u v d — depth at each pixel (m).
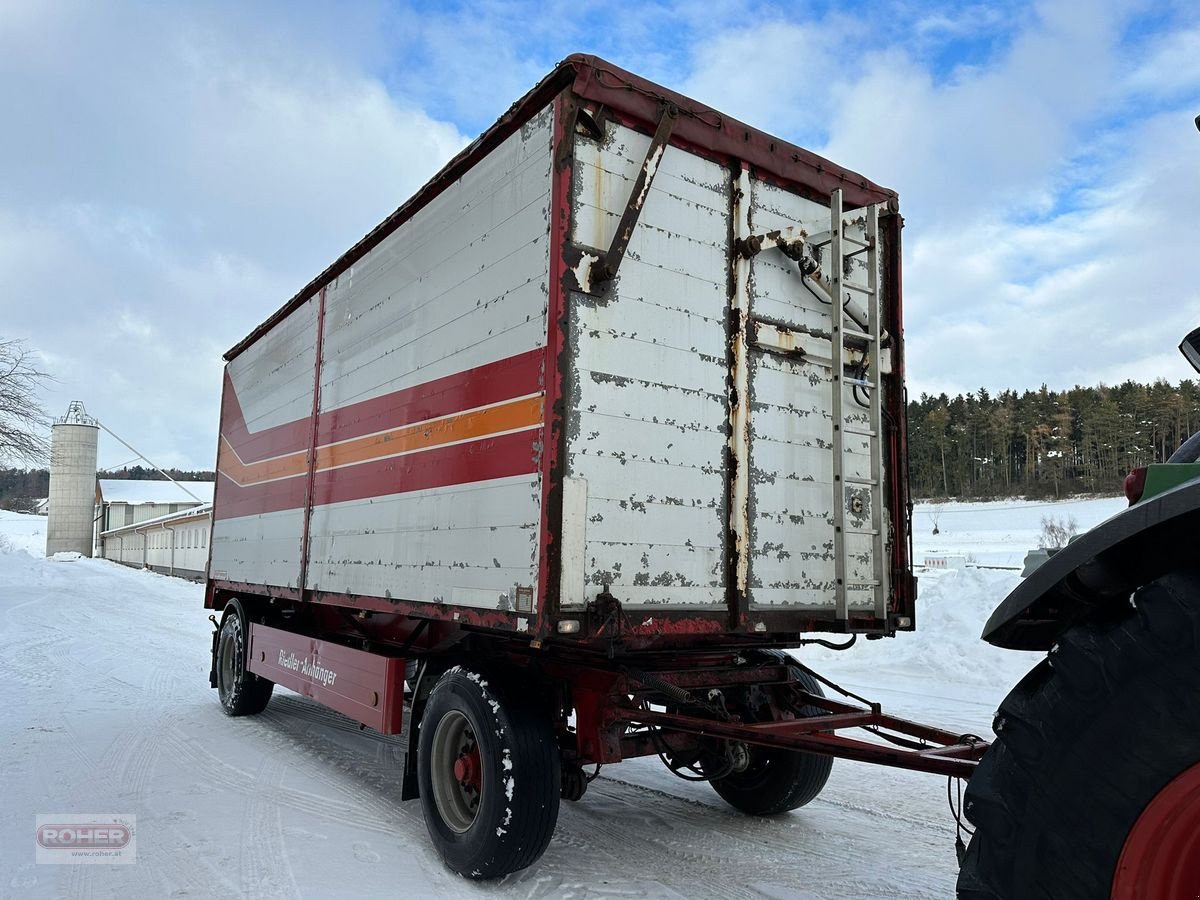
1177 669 1.67
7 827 4.43
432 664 4.60
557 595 3.30
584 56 3.59
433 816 4.09
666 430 3.74
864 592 4.38
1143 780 1.70
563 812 4.89
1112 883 1.72
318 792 5.18
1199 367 2.99
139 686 9.20
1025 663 8.62
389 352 5.16
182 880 3.73
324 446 6.10
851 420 4.48
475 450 4.00
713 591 3.80
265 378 7.77
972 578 11.34
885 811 4.88
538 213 3.68
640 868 3.98
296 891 3.62
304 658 6.02
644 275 3.75
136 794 5.06
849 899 3.61
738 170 4.16
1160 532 2.01
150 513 60.94
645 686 3.89
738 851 4.21
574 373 3.47
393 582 4.75
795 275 4.37
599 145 3.68
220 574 8.66
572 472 3.42
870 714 4.05
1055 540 40.00
